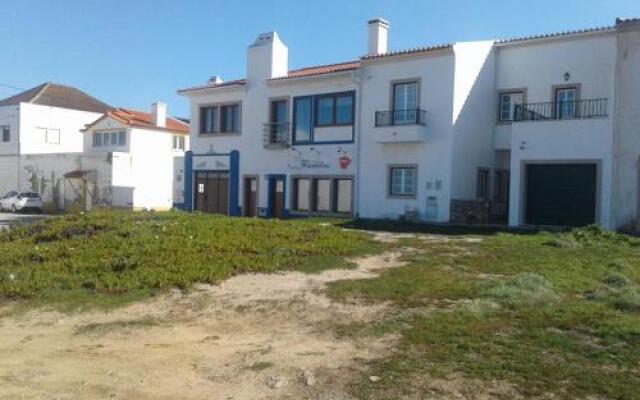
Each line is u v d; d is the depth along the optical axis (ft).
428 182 84.33
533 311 28.53
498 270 40.04
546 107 81.71
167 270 39.99
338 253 47.32
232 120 109.60
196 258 43.09
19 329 30.86
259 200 104.73
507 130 86.28
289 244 49.29
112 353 26.27
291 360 24.23
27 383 22.49
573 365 21.79
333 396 20.40
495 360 22.49
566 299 31.48
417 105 85.51
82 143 175.01
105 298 35.55
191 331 29.50
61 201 150.71
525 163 76.07
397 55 86.63
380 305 31.50
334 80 94.79
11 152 166.81
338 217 93.30
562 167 73.82
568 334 25.18
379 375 21.85
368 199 90.74
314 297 33.81
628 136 69.15
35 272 41.16
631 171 68.95
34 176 157.99
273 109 103.60
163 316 32.17
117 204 139.03
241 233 52.85
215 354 25.68
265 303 33.35
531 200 76.13
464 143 83.56
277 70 104.37
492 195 88.43
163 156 150.20
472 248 50.55
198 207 114.21
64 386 22.15
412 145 86.17
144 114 165.07
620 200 69.46
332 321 29.43
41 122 169.78
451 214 82.02
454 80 81.82
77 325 31.24
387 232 67.36
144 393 21.34
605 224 70.18
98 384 22.30
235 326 30.01
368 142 90.79
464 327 26.53
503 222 89.30
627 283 35.37
